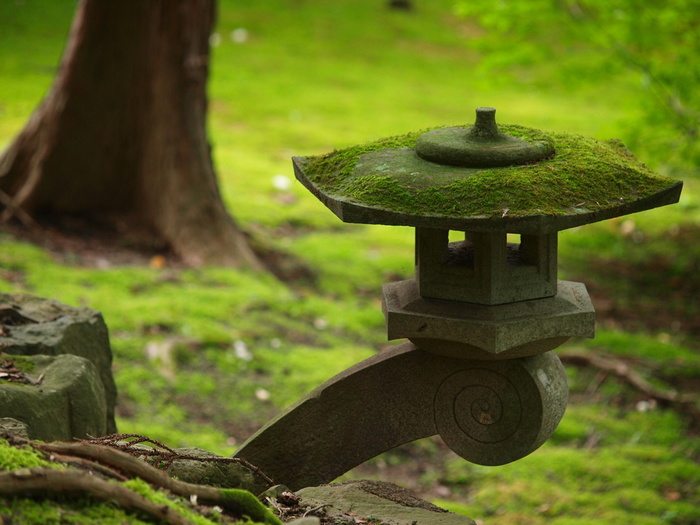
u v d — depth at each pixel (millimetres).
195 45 8344
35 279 7234
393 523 2447
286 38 18047
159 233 8508
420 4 20922
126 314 6938
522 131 2773
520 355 2594
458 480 5898
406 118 13859
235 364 6637
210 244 8367
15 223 8320
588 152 2535
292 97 14625
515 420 2656
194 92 8430
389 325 2561
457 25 20016
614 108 15352
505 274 2477
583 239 10523
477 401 2689
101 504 1838
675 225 11023
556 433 6512
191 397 6125
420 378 2736
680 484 5914
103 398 3205
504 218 2180
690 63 8773
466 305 2494
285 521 2363
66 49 8516
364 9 20203
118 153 8594
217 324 7133
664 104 9219
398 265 9180
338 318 7809
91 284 7418
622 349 7852
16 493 1760
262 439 2832
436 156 2438
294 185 11141
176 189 8398
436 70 17078
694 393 7199
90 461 2045
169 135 8398
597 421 6738
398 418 2783
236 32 17906
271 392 6367
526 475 5926
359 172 2477
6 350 3242
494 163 2385
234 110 13781
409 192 2297
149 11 8258
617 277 9555
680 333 8352
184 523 1863
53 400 2838
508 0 8992
